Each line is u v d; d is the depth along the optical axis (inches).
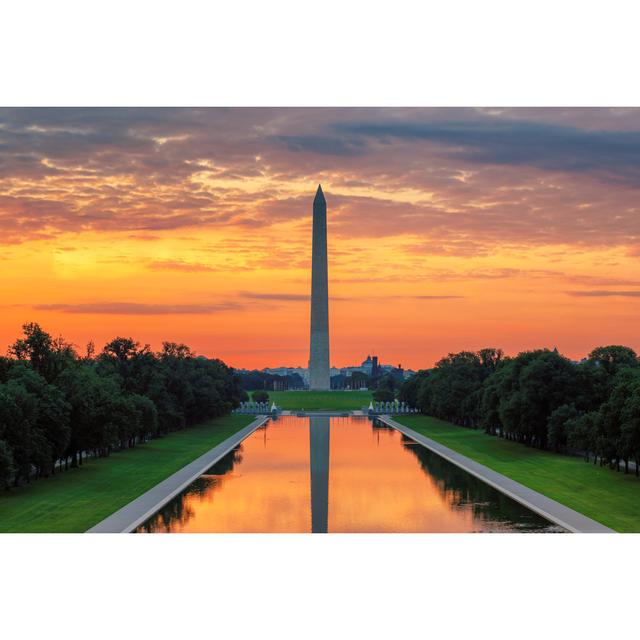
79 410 3821.4
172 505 3006.9
